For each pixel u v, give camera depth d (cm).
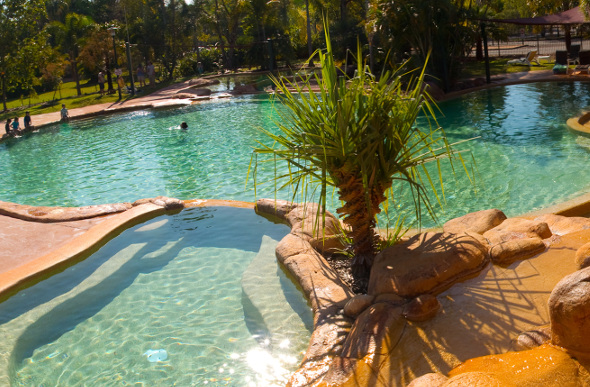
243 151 1435
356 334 409
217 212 835
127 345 494
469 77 2398
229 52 4175
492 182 912
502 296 416
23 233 800
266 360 448
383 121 493
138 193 1114
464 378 290
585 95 1723
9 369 465
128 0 4594
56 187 1223
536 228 513
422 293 443
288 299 536
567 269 432
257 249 682
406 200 867
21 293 620
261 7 3794
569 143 1132
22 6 3017
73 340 513
